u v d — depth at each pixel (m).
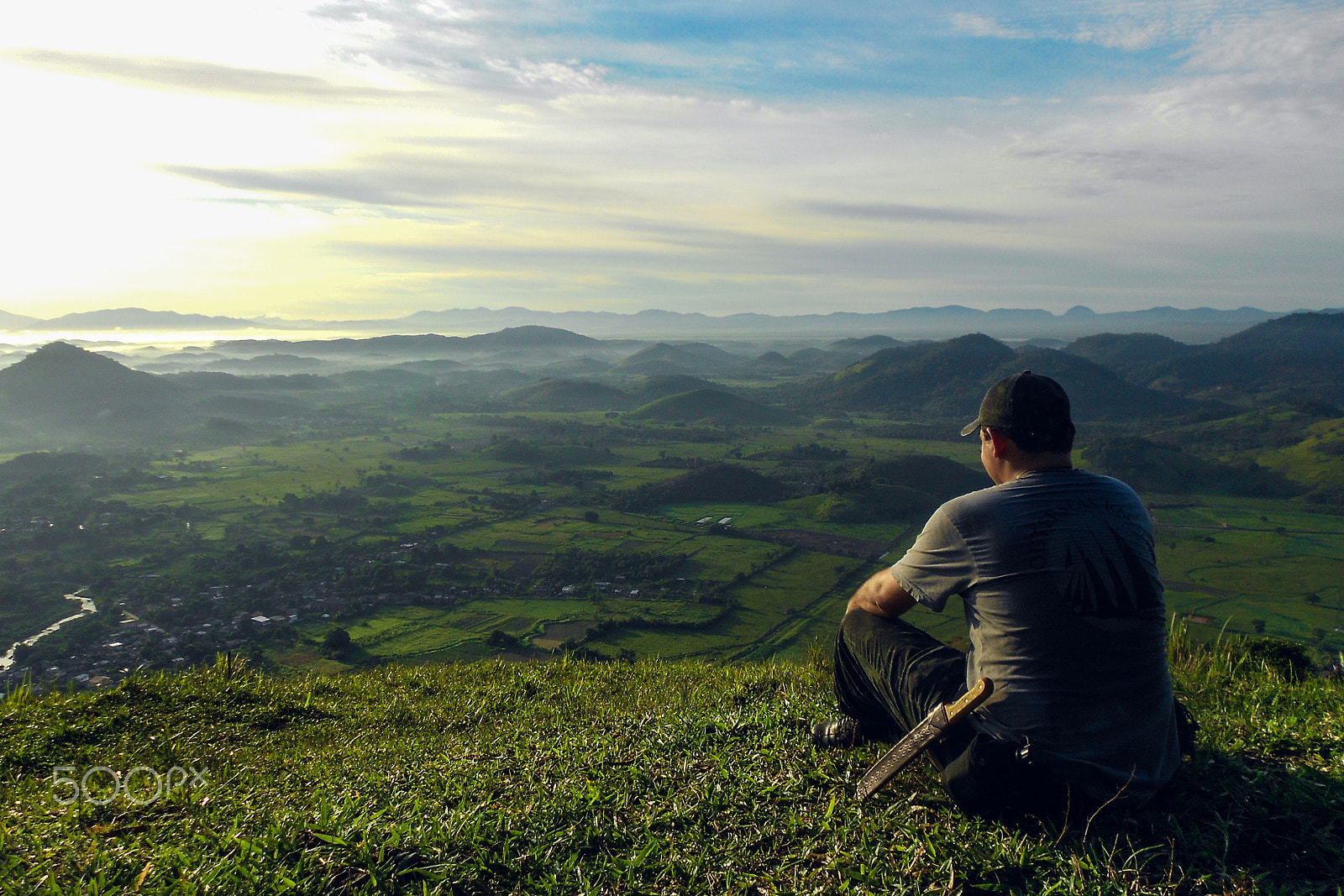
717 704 5.67
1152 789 2.96
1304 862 2.98
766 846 3.23
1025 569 2.93
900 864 2.98
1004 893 2.81
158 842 3.32
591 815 3.52
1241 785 3.49
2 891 2.75
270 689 7.23
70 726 5.49
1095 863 2.87
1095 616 2.86
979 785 2.96
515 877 3.03
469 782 4.09
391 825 3.31
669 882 2.99
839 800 3.51
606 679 8.54
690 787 3.79
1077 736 2.86
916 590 3.30
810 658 7.07
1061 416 3.10
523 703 7.12
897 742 3.50
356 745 5.73
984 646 3.05
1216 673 6.07
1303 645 6.65
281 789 4.27
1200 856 2.96
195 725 6.03
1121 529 2.96
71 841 3.26
